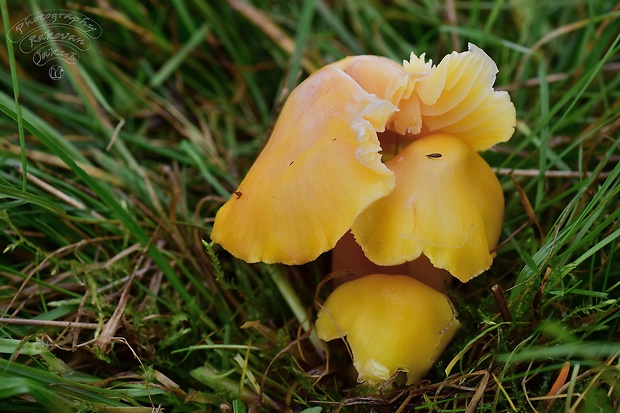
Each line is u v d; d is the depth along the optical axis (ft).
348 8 1.11
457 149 0.72
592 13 0.94
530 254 0.77
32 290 0.80
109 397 0.71
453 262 0.70
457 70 0.69
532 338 0.73
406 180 0.71
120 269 0.83
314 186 0.69
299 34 1.00
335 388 0.75
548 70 1.04
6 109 0.73
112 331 0.77
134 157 0.98
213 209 0.92
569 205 0.74
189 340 0.80
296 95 0.74
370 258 0.71
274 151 0.73
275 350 0.78
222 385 0.76
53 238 0.83
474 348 0.74
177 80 1.07
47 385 0.68
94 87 0.93
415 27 1.12
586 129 0.89
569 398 0.66
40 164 0.88
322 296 0.83
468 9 1.16
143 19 1.07
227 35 1.10
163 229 0.87
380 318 0.71
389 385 0.72
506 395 0.68
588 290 0.75
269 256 0.70
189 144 0.97
